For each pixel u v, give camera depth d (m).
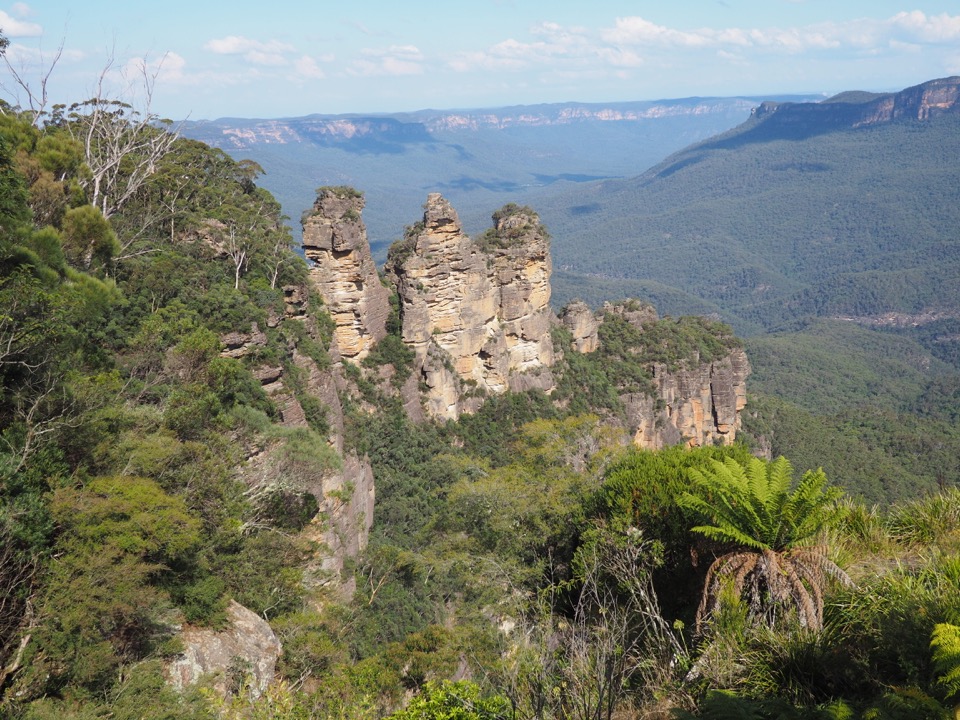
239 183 69.25
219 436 33.03
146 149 57.22
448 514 45.94
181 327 38.62
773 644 11.90
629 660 13.53
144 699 19.39
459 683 14.05
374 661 30.36
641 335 91.38
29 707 17.59
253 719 20.20
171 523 22.92
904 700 9.28
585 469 42.53
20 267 24.70
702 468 18.28
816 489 13.30
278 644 26.89
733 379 95.00
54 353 25.47
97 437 25.67
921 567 13.52
